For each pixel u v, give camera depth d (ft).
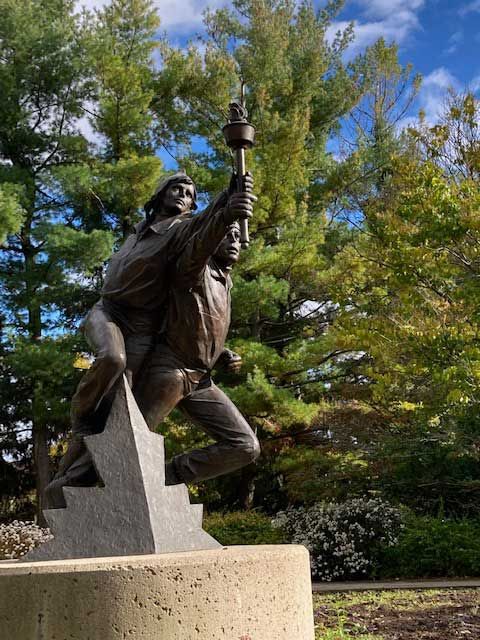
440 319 35.37
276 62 64.95
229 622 10.63
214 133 65.26
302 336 64.95
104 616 10.16
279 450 60.49
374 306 38.40
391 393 42.63
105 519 12.63
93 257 60.13
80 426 14.15
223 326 14.93
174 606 10.35
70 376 60.70
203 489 65.41
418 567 43.29
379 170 67.62
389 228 35.58
